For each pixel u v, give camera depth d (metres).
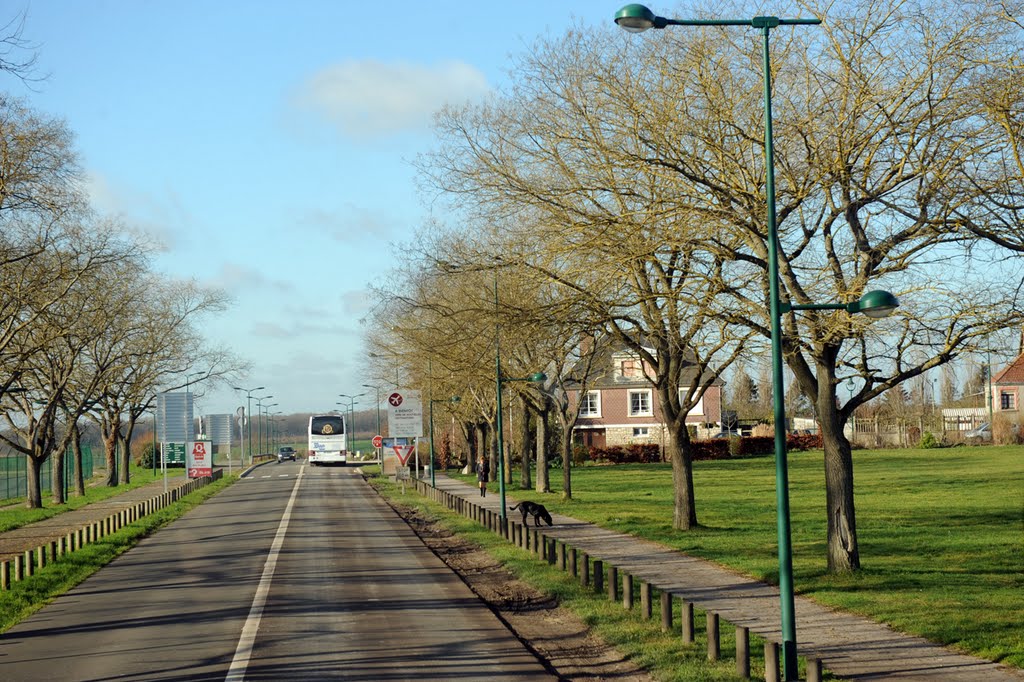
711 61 18.12
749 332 19.55
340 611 15.74
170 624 14.91
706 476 55.62
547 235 18.86
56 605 17.20
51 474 64.19
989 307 15.96
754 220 17.59
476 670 11.52
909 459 63.72
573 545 24.55
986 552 21.23
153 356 56.06
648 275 23.25
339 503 43.81
